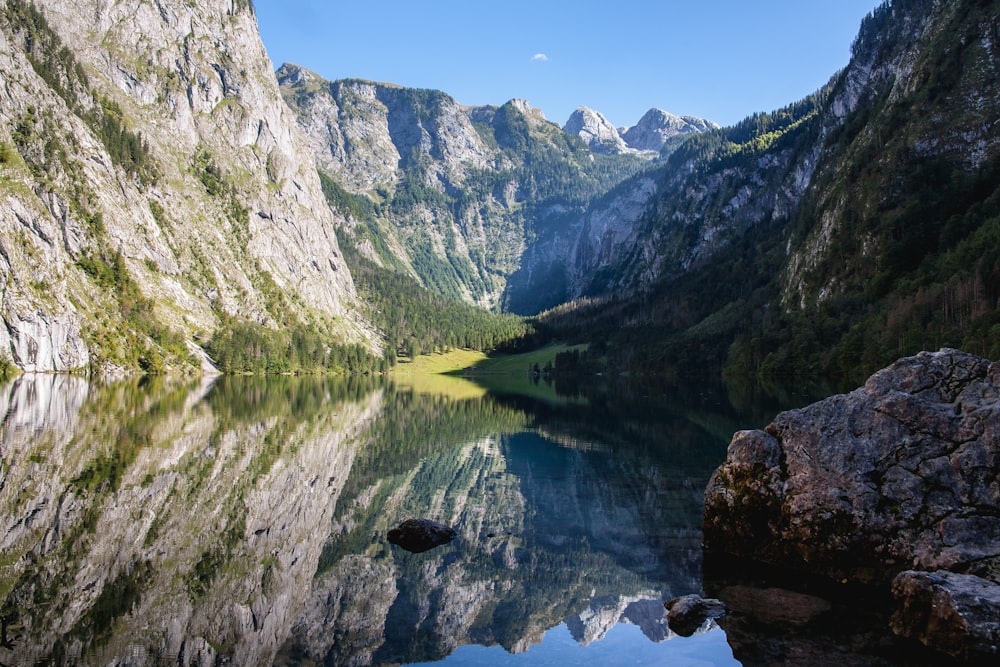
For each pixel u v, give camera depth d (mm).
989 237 116062
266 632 17031
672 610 17609
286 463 42219
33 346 137875
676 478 38562
